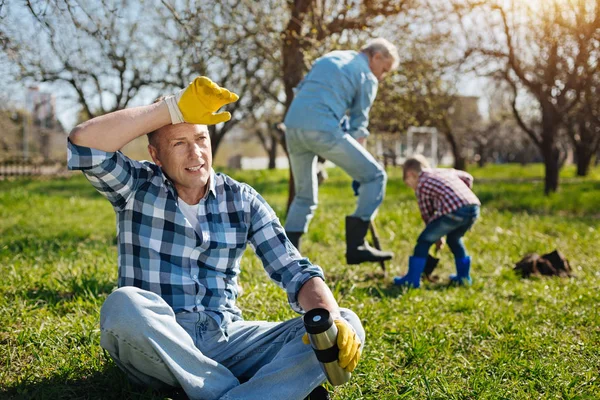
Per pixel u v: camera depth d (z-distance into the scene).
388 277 5.54
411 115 11.63
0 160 26.25
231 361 2.55
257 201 2.66
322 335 2.11
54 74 11.43
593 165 39.25
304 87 5.14
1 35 4.67
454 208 5.07
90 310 3.83
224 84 10.95
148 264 2.46
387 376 2.92
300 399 2.34
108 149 2.29
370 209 5.22
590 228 8.34
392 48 5.39
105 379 2.69
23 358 3.00
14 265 5.07
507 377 3.01
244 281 4.81
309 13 7.65
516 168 33.69
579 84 13.02
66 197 13.52
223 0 7.26
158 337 2.19
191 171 2.45
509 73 14.46
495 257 6.51
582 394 2.76
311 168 5.43
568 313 4.10
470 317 4.07
